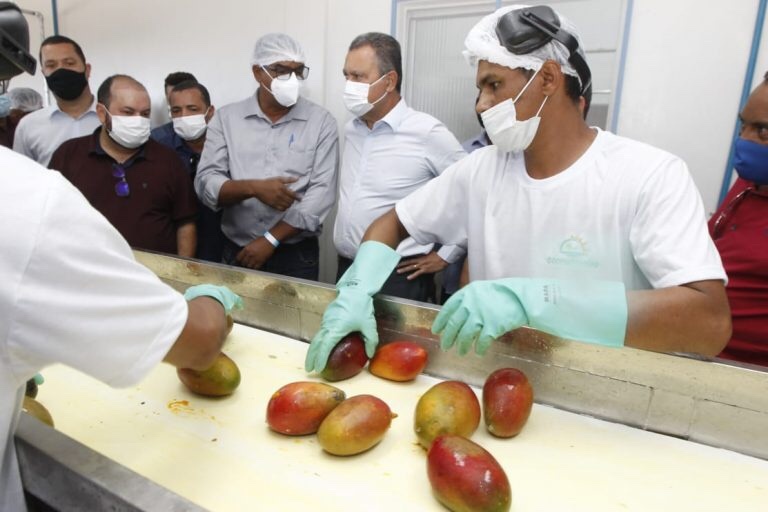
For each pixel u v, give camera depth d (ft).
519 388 2.10
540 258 3.12
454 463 1.63
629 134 6.32
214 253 7.70
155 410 2.24
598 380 2.27
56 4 11.23
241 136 6.71
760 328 3.66
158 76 10.19
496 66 2.87
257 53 6.31
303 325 3.01
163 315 1.55
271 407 2.04
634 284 2.96
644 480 1.87
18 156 1.39
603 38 6.25
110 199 5.82
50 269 1.29
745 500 1.77
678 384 2.12
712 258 2.42
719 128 5.82
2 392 1.40
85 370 1.46
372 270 2.98
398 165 5.90
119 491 1.42
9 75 1.80
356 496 1.73
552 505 1.72
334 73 8.16
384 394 2.43
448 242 3.86
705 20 5.68
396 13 7.45
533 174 3.20
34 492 1.69
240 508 1.67
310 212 6.43
